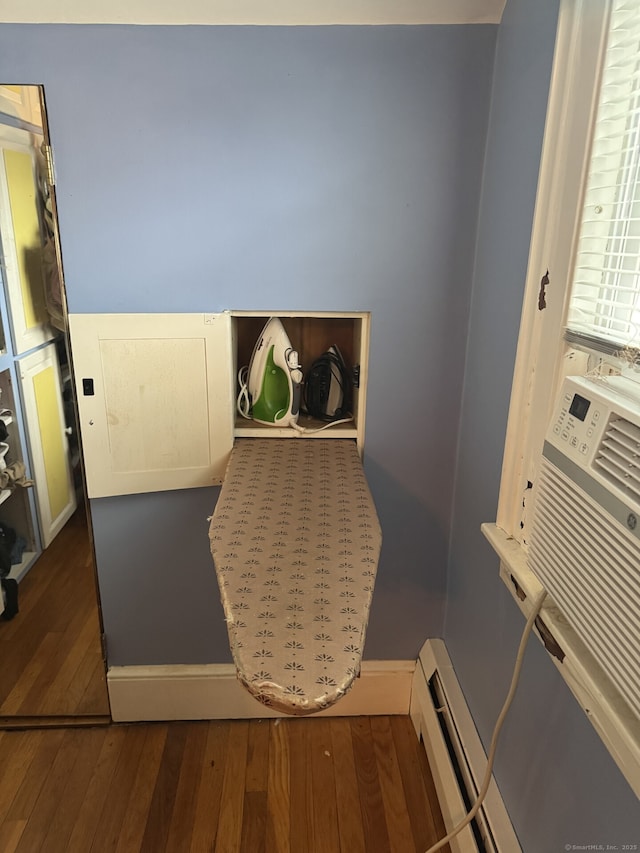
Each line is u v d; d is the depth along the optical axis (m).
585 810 0.92
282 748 1.71
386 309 1.52
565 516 0.85
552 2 1.07
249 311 1.52
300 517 1.18
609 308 0.96
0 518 1.95
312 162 1.41
